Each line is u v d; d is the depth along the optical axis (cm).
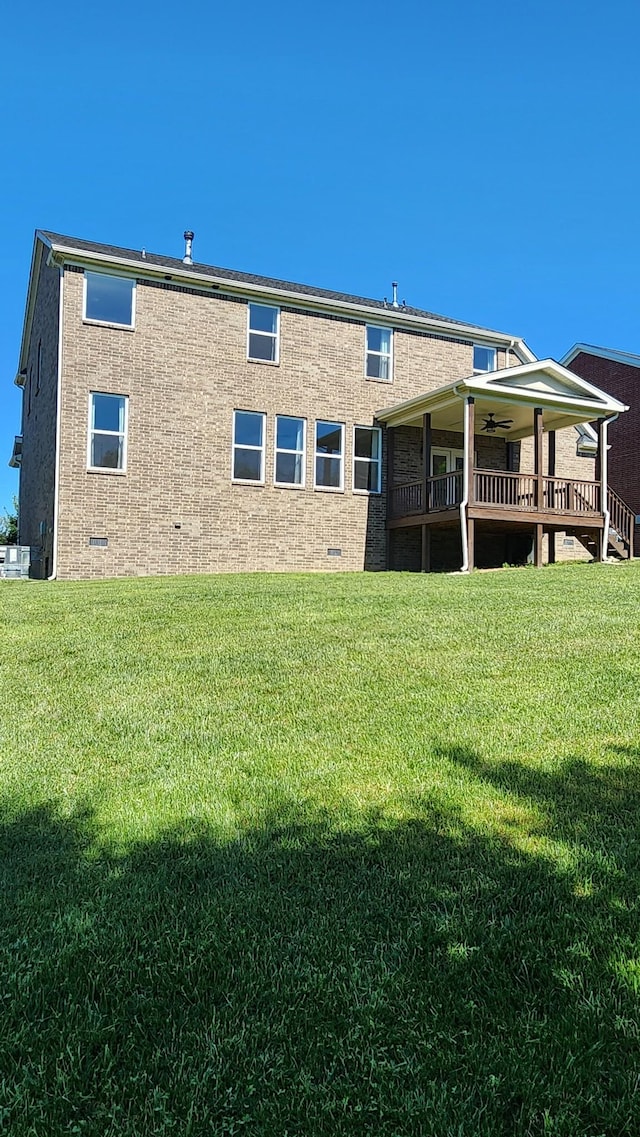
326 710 425
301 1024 174
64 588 1049
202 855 263
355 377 1634
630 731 375
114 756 367
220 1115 149
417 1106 148
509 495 1730
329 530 1584
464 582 1031
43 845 276
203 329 1481
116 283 1418
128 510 1398
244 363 1516
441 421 1642
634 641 574
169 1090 155
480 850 260
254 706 438
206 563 1461
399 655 550
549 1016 174
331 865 253
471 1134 142
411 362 1702
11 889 243
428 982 188
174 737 391
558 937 206
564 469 1872
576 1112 146
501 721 397
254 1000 184
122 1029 174
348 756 354
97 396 1395
